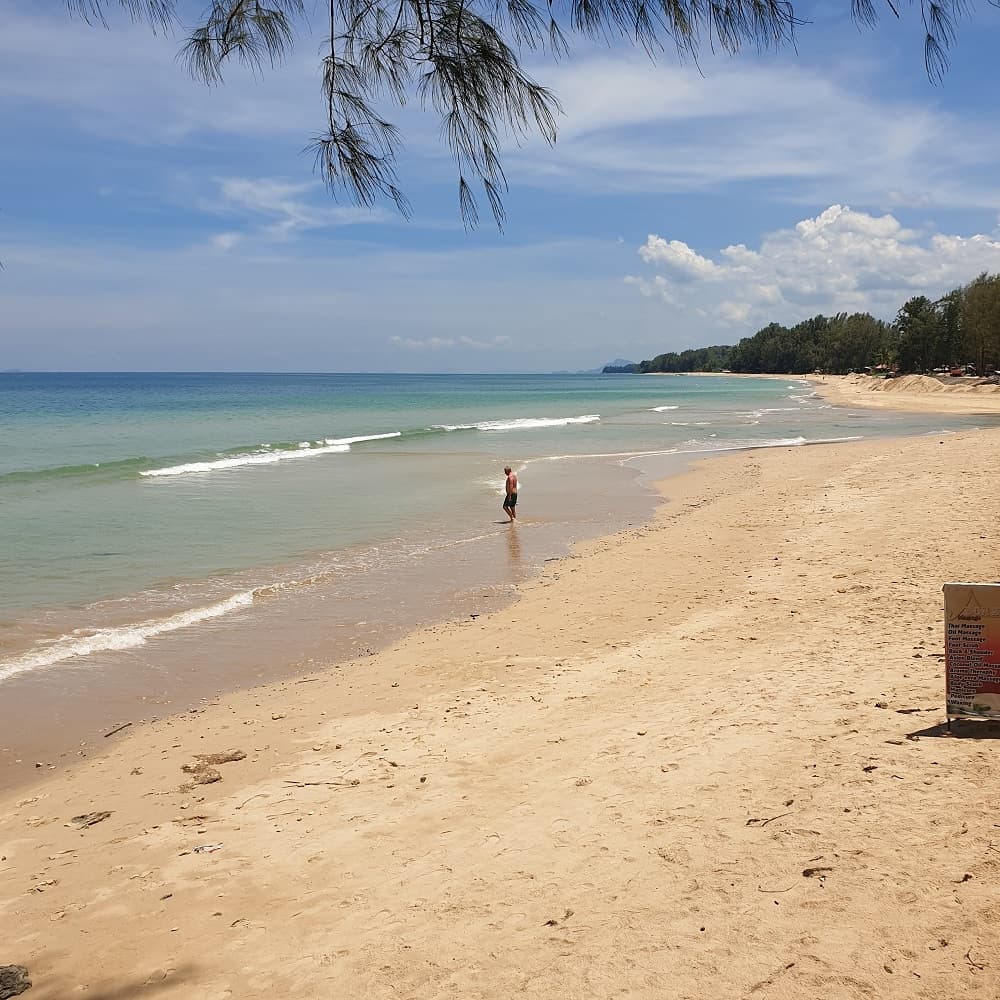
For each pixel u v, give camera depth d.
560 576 13.95
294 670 9.79
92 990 4.01
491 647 10.24
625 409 71.06
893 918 3.51
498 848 4.92
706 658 8.69
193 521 18.94
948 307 111.94
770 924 3.62
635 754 6.09
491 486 24.62
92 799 6.56
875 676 7.08
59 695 8.98
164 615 11.88
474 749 6.84
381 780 6.39
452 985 3.61
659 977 3.40
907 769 4.95
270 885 4.89
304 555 15.75
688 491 23.52
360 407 72.81
